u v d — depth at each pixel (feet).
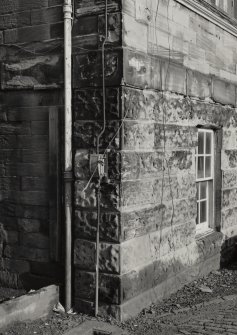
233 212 30.48
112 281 20.07
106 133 19.97
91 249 20.42
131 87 20.13
